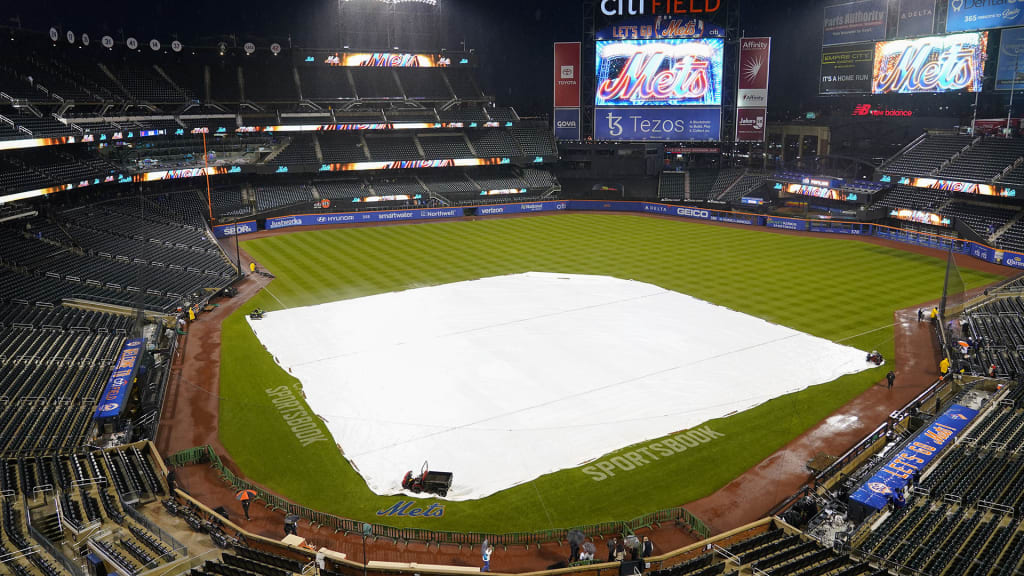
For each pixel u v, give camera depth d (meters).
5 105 61.22
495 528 24.31
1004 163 65.38
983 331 41.28
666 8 84.75
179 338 43.59
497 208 88.00
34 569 18.59
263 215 77.69
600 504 25.70
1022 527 21.36
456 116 92.88
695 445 29.94
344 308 48.69
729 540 22.78
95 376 34.84
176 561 19.86
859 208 76.75
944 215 67.12
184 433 31.34
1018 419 29.36
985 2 65.44
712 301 49.25
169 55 83.88
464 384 36.00
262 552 21.44
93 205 67.06
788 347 40.44
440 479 26.78
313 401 34.41
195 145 82.19
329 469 28.34
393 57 92.50
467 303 49.28
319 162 84.06
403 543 23.34
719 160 96.00
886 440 29.61
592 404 33.72
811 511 24.27
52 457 26.91
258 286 54.97
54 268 51.12
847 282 54.06
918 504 23.36
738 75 85.12
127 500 24.23
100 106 73.44
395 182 90.12
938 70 70.19
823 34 80.50
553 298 50.22
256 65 88.62
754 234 74.31
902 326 43.78
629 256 63.88
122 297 48.59
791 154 95.50
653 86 87.56
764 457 28.86
